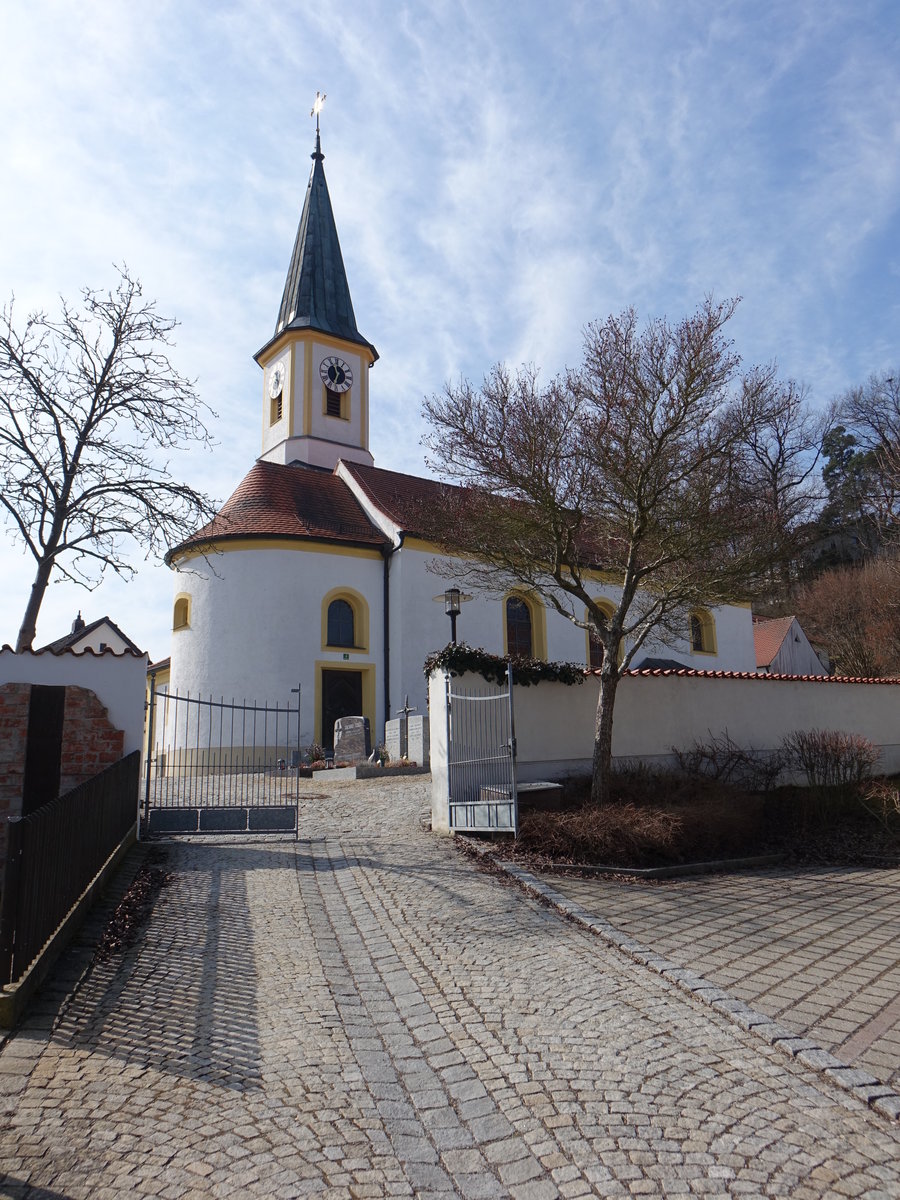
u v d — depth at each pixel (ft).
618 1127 12.78
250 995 18.35
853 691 54.80
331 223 121.29
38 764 32.24
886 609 107.65
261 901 25.95
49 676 33.09
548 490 38.45
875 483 139.23
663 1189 11.16
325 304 115.44
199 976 19.31
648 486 38.40
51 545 44.78
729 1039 16.06
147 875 28.55
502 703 40.68
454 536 41.86
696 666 105.50
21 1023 16.05
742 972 19.83
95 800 25.21
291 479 96.99
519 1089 14.10
